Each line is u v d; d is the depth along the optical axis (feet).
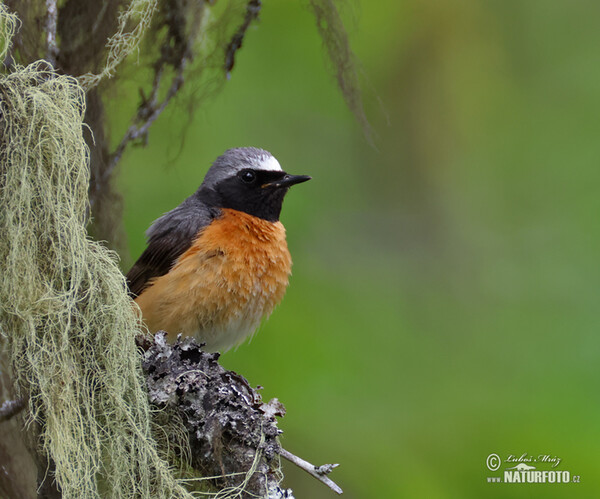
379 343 42.22
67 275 20.12
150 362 20.51
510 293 46.88
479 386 41.50
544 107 52.08
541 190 51.16
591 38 51.85
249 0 26.94
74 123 20.59
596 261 47.67
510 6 51.78
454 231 50.06
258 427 20.25
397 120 51.16
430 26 50.72
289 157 46.75
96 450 19.75
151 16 23.66
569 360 42.93
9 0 22.39
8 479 21.75
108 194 26.48
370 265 47.11
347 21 30.76
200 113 43.06
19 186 19.85
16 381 20.04
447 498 36.45
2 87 20.06
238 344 30.60
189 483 20.94
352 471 37.11
